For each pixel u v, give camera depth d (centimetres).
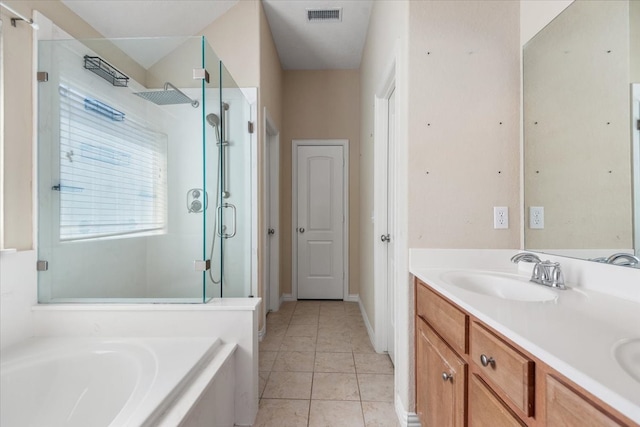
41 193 150
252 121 232
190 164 177
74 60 166
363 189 297
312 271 351
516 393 67
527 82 134
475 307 82
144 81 181
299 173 348
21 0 142
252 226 235
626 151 93
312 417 151
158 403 91
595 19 104
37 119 148
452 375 99
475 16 138
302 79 345
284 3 238
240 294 224
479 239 140
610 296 94
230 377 139
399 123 152
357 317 294
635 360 55
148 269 175
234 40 231
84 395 122
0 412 112
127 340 137
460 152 139
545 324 70
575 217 111
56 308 144
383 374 190
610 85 98
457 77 138
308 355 216
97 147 179
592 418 47
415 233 140
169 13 213
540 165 128
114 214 185
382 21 199
